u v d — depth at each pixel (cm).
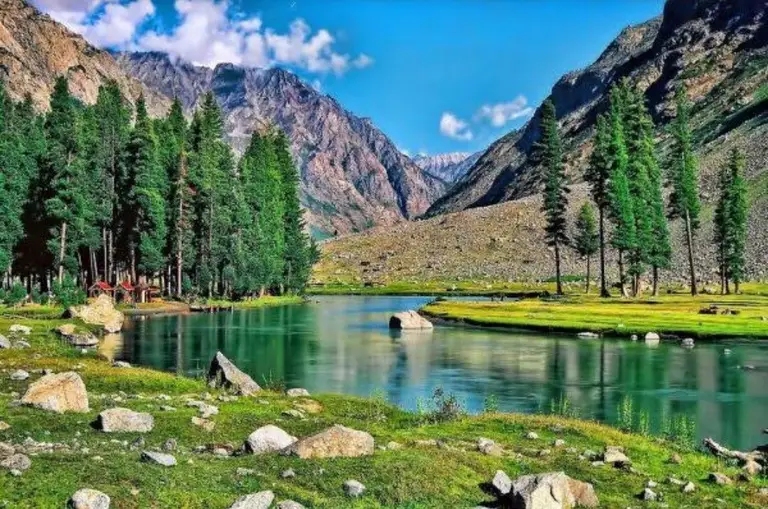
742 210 12488
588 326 7456
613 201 11275
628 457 2431
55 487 1419
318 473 1750
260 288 14475
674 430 3403
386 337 7475
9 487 1394
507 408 3906
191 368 5050
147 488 1497
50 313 8012
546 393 4350
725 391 4381
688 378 4825
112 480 1509
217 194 13012
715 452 2717
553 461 2231
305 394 3553
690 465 2403
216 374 3481
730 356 5791
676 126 11912
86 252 12394
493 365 5466
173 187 12531
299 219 16762
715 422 3588
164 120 14538
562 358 5788
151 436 2095
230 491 1570
